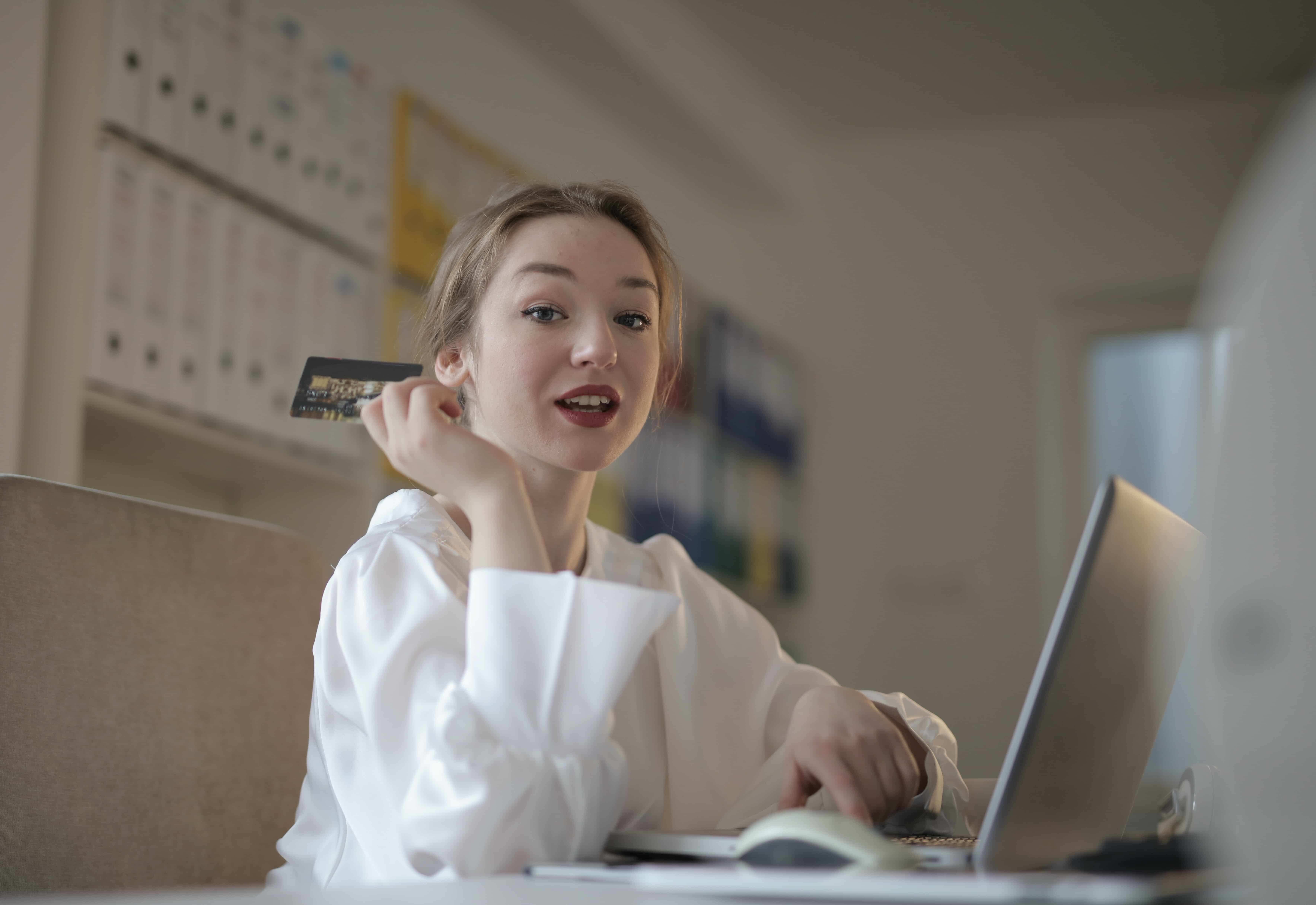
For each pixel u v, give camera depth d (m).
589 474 0.99
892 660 4.64
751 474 4.13
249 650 1.15
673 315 1.24
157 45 1.98
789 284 4.98
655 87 3.83
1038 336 4.73
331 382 0.81
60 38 1.86
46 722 0.95
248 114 2.17
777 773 0.95
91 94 1.85
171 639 1.07
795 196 4.87
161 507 1.10
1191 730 0.32
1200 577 0.29
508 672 0.66
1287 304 0.28
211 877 1.06
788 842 0.52
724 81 4.30
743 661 1.10
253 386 2.12
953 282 4.85
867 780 0.75
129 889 0.99
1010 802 0.51
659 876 0.46
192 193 2.02
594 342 0.94
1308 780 0.27
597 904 0.41
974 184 4.89
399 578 0.80
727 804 1.01
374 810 0.76
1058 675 0.52
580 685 0.67
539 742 0.66
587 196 1.04
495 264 1.00
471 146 2.78
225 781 1.09
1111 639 0.57
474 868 0.61
